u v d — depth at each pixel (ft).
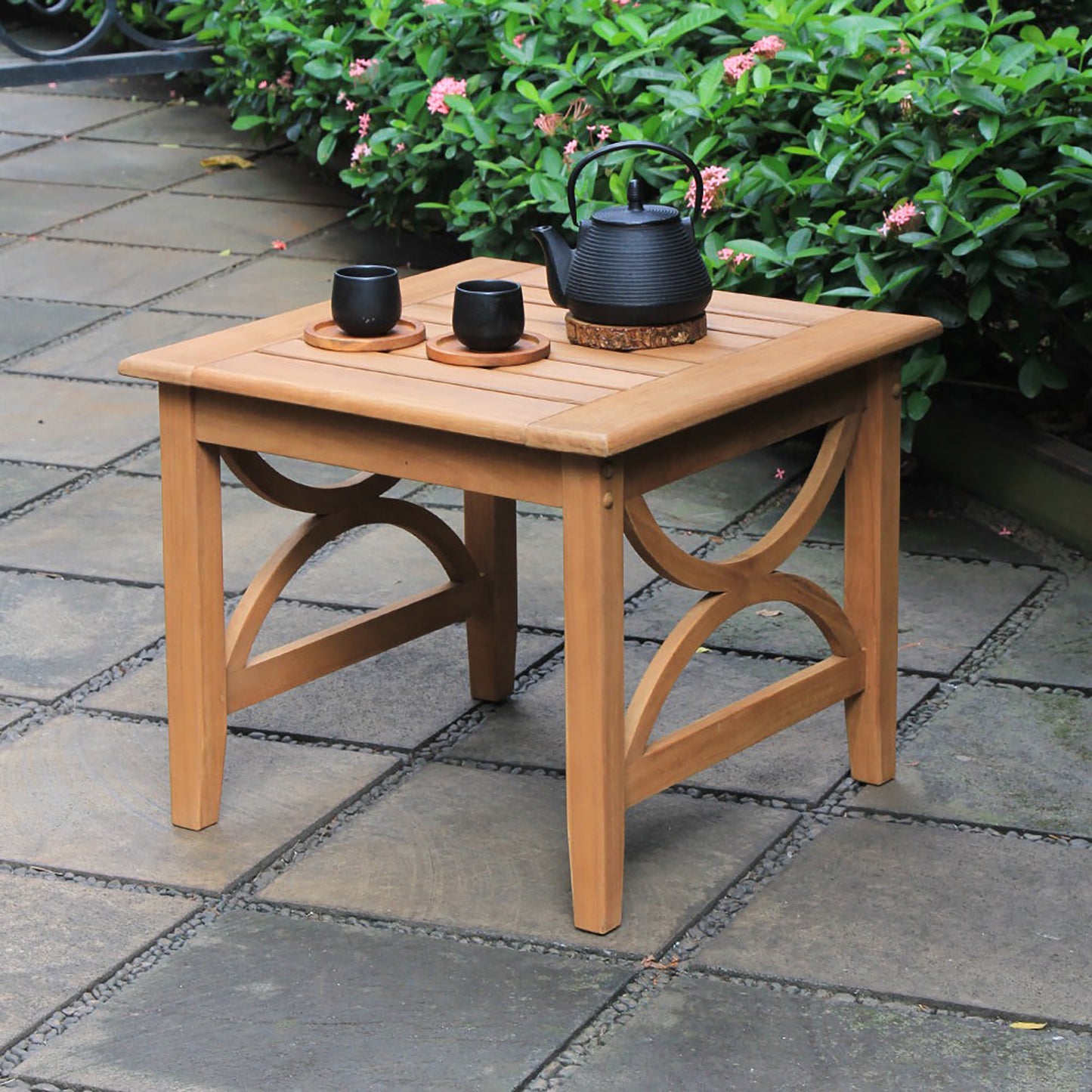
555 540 13.47
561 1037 7.77
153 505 14.15
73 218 21.02
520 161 15.49
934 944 8.46
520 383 8.38
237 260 19.61
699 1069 7.57
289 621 12.21
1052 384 13.25
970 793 9.89
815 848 9.36
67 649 11.76
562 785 10.05
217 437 9.00
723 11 14.25
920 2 13.37
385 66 17.58
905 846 9.36
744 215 13.84
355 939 8.57
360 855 9.34
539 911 8.77
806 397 9.03
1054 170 12.51
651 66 14.83
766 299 9.95
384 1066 7.59
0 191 22.00
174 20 25.76
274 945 8.52
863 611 9.78
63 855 9.35
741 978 8.23
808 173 13.44
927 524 13.60
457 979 8.22
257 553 13.28
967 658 11.50
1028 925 8.61
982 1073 7.51
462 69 17.03
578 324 8.98
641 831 9.52
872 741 9.91
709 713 10.87
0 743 10.56
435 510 14.08
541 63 15.40
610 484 7.89
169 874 9.16
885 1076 7.50
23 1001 8.10
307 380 8.47
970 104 12.64
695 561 8.62
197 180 22.63
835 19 13.60
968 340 13.79
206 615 9.30
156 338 17.35
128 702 11.05
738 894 8.96
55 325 17.84
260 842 9.46
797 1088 7.42
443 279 10.41
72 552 13.30
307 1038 7.79
